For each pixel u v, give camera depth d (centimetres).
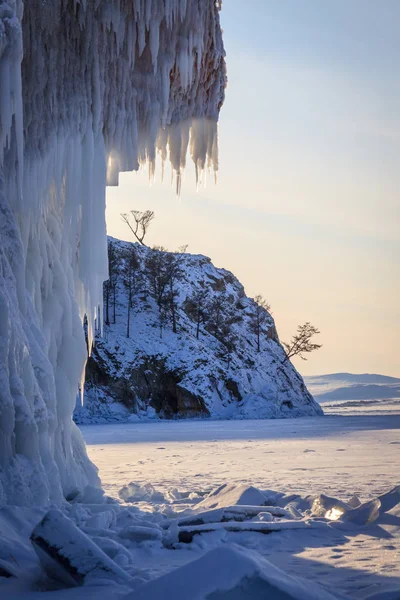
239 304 12438
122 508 882
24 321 949
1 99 885
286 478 1389
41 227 1123
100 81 1150
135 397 9338
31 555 575
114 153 1209
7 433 792
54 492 864
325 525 763
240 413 9569
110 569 512
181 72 1248
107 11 1119
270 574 392
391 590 446
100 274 1169
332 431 3756
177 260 12281
